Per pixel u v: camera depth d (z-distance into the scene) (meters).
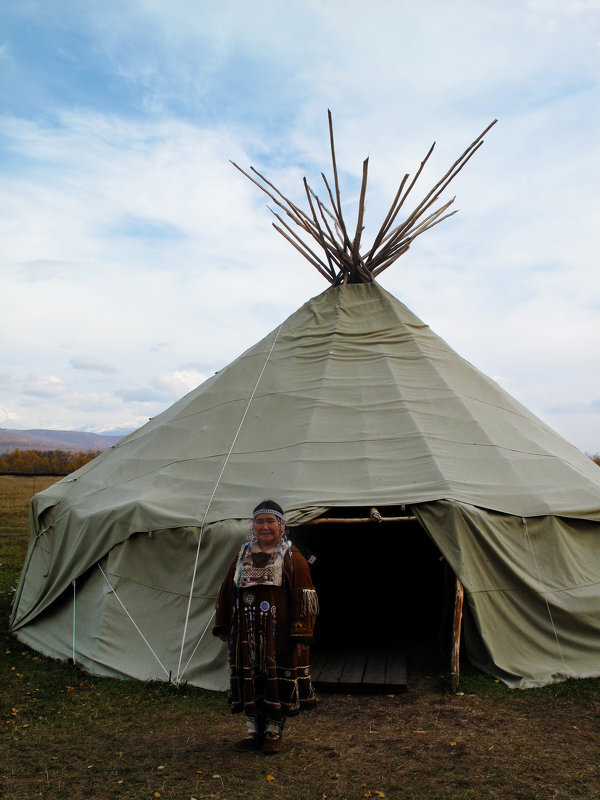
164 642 5.59
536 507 5.80
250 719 4.05
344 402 6.88
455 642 5.13
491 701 4.84
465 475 5.93
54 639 6.41
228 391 7.58
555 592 5.58
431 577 8.90
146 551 5.89
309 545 9.13
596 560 5.96
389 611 7.84
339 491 5.68
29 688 5.36
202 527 5.66
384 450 6.18
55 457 57.44
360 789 3.56
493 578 5.45
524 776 3.67
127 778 3.75
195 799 3.48
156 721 4.62
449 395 7.03
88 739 4.32
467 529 5.38
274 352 7.92
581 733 4.26
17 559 11.59
